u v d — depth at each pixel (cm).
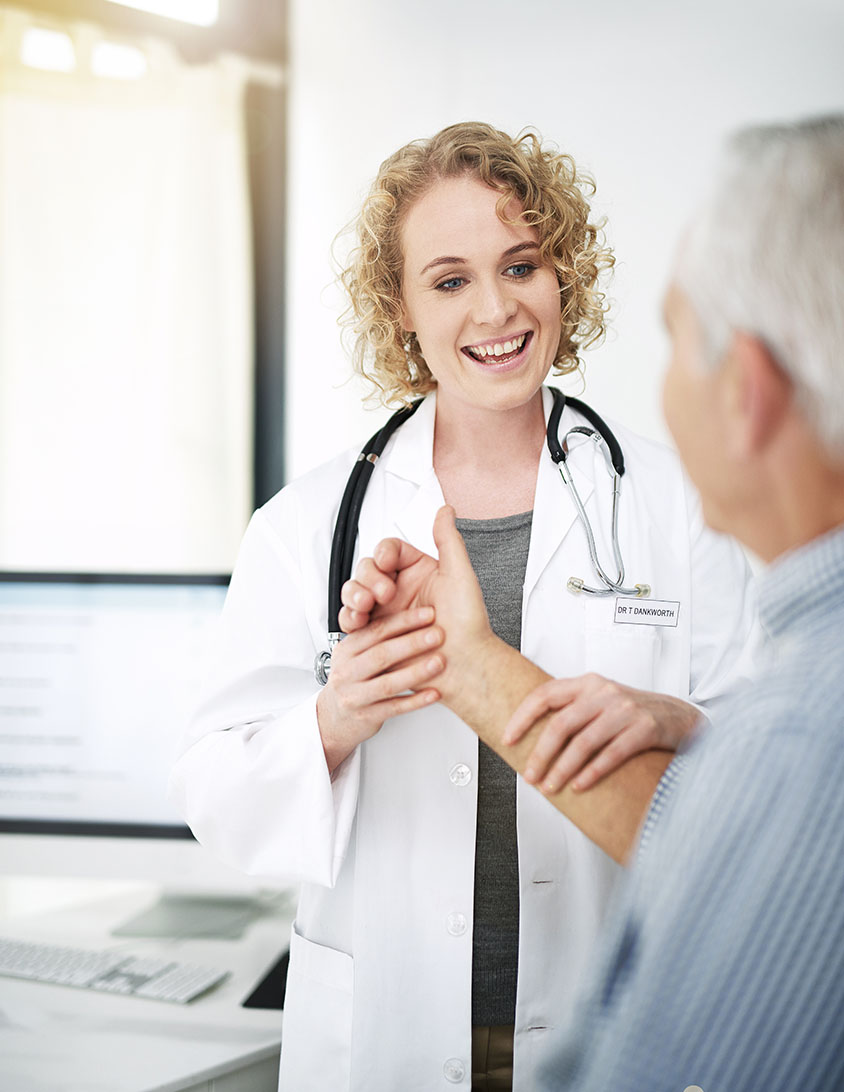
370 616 88
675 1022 46
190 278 211
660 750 74
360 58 210
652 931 47
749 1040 45
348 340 193
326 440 212
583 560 114
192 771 111
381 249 117
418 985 107
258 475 212
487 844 110
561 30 205
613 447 121
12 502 210
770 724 46
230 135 210
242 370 212
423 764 109
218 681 117
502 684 77
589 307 126
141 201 210
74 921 165
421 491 118
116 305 210
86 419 210
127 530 212
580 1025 53
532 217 109
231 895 173
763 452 49
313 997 110
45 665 165
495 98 207
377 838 109
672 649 115
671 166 204
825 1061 44
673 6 203
